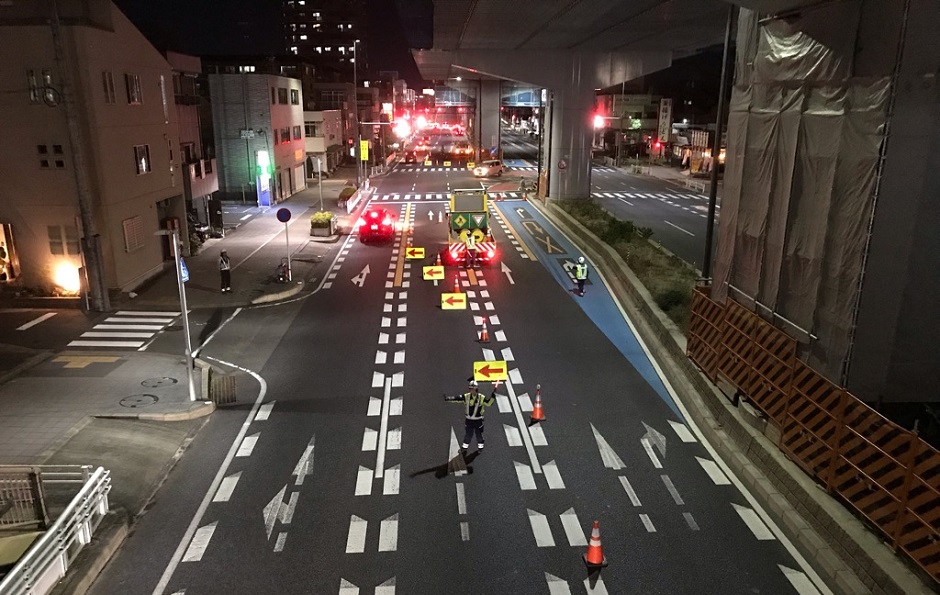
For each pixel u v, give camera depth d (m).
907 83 10.44
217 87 47.78
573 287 26.89
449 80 97.94
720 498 12.23
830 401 11.26
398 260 31.77
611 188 61.72
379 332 21.48
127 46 25.34
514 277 28.47
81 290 23.55
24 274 24.69
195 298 24.81
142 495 12.33
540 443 14.27
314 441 14.36
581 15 30.17
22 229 24.14
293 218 43.28
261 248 33.88
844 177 11.59
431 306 24.33
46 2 22.69
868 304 11.33
